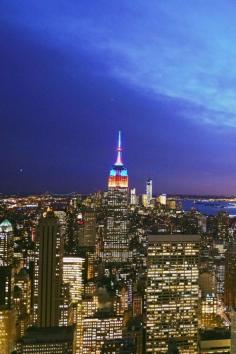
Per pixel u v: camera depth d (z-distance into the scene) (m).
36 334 193.12
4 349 192.62
